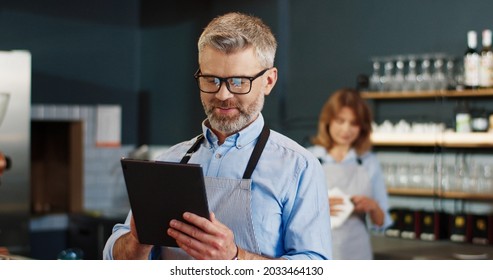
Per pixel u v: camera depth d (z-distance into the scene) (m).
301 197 2.05
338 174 4.34
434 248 4.43
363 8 5.05
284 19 5.54
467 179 4.52
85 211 6.34
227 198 2.09
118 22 6.61
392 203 4.93
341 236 4.09
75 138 6.45
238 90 2.01
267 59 2.05
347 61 5.12
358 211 4.16
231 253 1.94
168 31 6.39
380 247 4.55
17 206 5.52
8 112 5.45
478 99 4.52
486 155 4.49
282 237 2.09
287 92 5.51
